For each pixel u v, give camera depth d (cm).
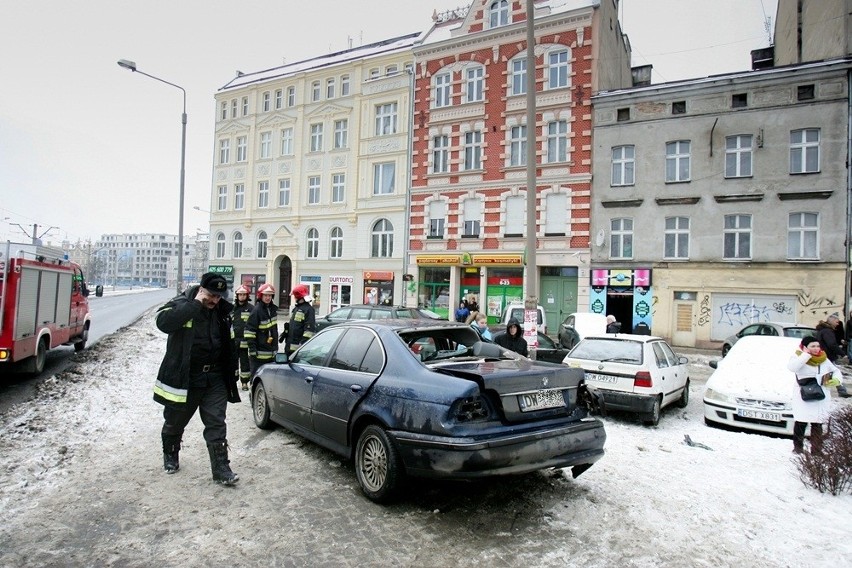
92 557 357
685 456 621
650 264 2258
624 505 457
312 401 552
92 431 637
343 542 385
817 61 2039
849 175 1991
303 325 911
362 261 3053
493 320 2608
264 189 3584
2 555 356
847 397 1112
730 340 1816
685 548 384
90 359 1224
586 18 2431
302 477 512
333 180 3262
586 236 2378
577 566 356
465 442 395
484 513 437
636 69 3175
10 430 628
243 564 354
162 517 418
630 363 848
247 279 3597
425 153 2842
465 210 2712
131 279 16912
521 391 437
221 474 488
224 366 512
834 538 404
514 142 2609
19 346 910
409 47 3044
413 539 391
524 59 2597
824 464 507
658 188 2277
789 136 2091
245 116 3688
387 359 488
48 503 437
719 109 2194
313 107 3359
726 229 2178
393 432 437
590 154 2392
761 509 457
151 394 864
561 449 435
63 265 1149
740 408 789
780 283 2056
